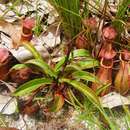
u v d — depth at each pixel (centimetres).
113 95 107
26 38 107
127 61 103
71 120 106
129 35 114
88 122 104
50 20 119
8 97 107
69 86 105
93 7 113
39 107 106
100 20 112
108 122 101
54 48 114
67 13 109
